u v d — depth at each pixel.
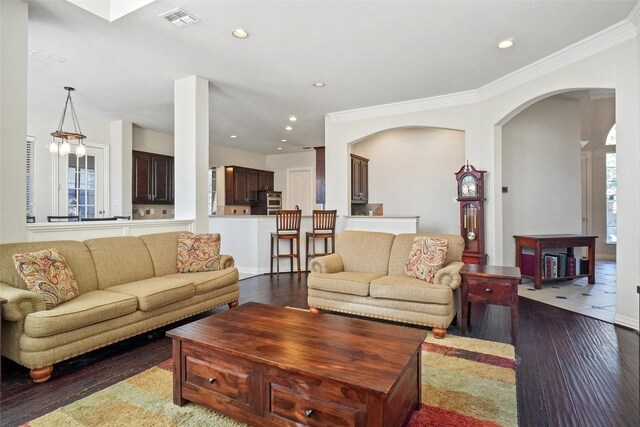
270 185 9.90
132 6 2.85
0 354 2.04
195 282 3.23
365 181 7.13
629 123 3.12
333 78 4.36
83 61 3.82
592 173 7.38
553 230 5.22
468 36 3.31
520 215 5.10
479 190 4.71
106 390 2.08
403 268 3.49
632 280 3.09
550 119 5.21
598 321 3.29
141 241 3.48
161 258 3.53
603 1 2.76
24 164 2.72
